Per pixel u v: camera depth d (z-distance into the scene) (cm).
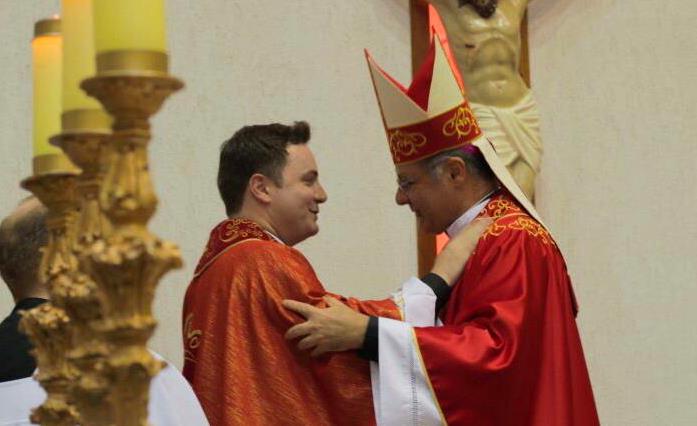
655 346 770
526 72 749
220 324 467
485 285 476
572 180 761
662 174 780
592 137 766
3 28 650
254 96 690
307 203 488
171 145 669
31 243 407
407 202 509
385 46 718
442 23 690
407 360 458
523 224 489
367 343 459
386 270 708
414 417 455
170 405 387
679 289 779
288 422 456
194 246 666
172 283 656
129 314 266
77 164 289
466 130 499
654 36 785
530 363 470
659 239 777
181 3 681
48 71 317
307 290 468
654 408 766
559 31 764
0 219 637
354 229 704
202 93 680
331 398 461
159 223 661
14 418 373
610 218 767
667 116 784
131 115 268
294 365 461
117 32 264
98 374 272
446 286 484
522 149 684
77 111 287
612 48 775
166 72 268
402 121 498
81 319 282
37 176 311
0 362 385
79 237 285
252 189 486
